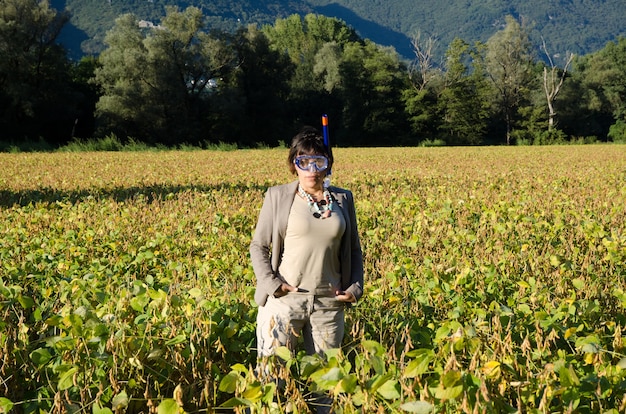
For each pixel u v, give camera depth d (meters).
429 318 5.19
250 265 6.56
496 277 6.25
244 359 4.59
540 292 5.40
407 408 2.81
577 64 97.81
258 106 65.88
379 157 36.19
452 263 6.83
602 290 5.93
